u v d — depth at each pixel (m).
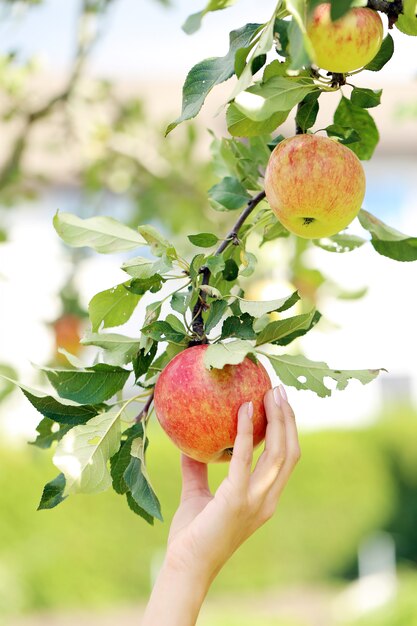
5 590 8.80
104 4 3.54
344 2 1.27
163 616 1.51
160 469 9.39
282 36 1.34
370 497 9.70
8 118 4.01
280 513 9.60
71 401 1.50
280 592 9.44
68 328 3.60
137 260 1.53
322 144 1.54
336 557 9.60
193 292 1.48
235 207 1.82
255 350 1.44
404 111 3.36
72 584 9.09
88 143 4.21
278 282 3.00
